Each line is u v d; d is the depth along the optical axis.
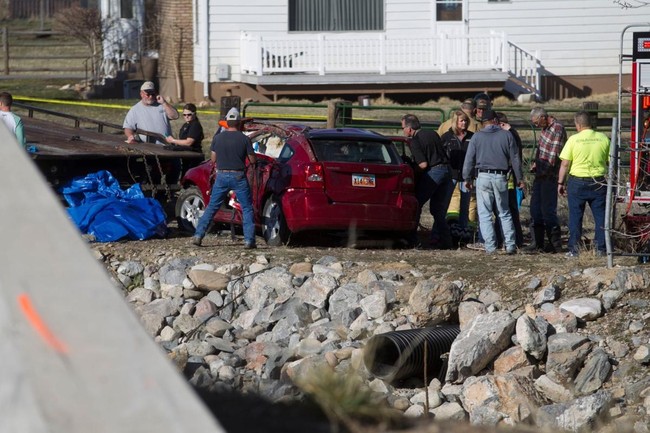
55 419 11.23
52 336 12.02
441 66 105.56
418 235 55.16
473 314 37.03
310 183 46.75
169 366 11.99
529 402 29.33
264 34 107.25
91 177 53.16
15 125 48.38
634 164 42.03
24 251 12.98
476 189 46.91
